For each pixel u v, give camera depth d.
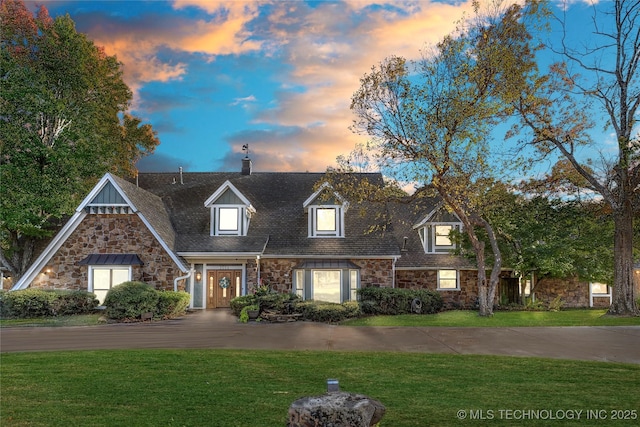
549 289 28.59
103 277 23.50
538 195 26.44
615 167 22.98
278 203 29.20
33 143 25.84
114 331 16.95
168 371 10.02
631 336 15.45
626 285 22.11
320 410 3.86
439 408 7.46
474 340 14.69
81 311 22.08
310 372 9.99
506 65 20.62
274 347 13.42
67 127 28.70
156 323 19.31
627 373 9.97
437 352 12.59
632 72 22.62
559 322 19.31
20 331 17.02
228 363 10.86
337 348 13.28
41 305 20.73
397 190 22.12
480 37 21.28
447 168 20.64
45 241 25.88
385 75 20.97
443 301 26.03
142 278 23.56
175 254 23.91
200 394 8.23
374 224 27.33
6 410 7.30
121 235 23.78
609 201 22.95
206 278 25.59
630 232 22.42
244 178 31.36
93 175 29.58
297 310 20.72
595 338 15.03
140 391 8.42
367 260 25.67
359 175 30.83
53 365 10.59
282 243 26.05
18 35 28.05
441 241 28.06
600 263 25.39
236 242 25.50
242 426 6.61
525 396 8.18
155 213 25.42
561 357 11.89
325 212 26.81
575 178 25.33
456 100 20.23
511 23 21.06
